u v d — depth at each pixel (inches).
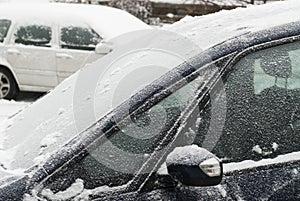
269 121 104.1
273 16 117.8
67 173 93.2
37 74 362.3
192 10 582.2
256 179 97.2
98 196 91.8
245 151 101.0
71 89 126.2
